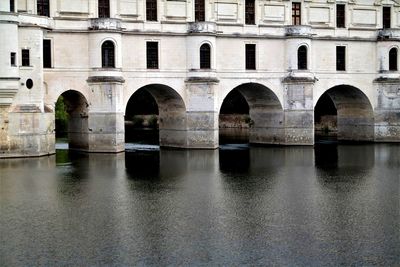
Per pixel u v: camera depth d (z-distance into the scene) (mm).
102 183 49719
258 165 62219
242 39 79438
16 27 63594
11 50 63156
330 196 43750
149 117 132000
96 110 71688
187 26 76250
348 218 36562
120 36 72250
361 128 90438
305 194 44594
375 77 87312
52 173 55281
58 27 70125
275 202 41562
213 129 77000
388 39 86125
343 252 29875
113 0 72500
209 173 56094
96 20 70812
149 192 45469
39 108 66500
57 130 117250
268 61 80938
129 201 41938
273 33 80812
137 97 131875
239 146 83875
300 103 81188
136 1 74000
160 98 80938
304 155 71750
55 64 70375
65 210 38969
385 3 87562
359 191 45844
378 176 53844
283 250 30203
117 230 33844
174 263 28438
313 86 82062
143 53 74750
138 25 74000
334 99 93438
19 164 60969
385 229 33906
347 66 85625
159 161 65312
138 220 36156
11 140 65125
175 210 38938
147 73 74938
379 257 29109
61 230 33875
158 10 75188
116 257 29219
